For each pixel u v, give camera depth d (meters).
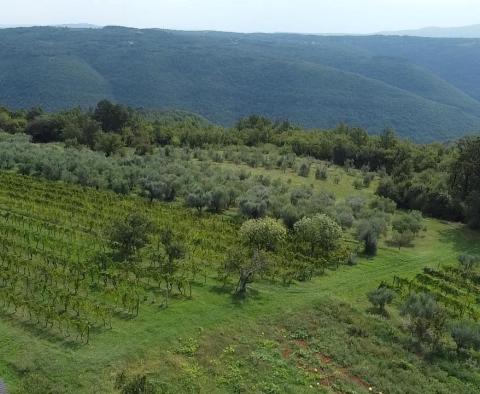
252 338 40.25
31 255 50.91
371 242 62.50
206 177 87.94
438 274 57.78
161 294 45.38
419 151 128.12
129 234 52.66
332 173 113.69
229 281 49.19
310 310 44.97
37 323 39.47
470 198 80.25
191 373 35.44
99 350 36.50
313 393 35.12
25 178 82.69
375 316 45.34
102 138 118.00
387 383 37.19
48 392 32.28
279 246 58.06
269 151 137.62
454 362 40.94
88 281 47.34
